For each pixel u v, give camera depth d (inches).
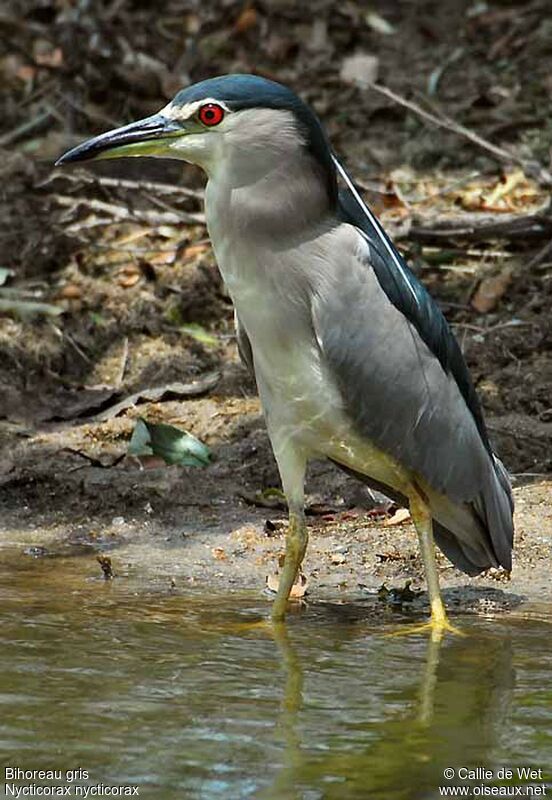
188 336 573.0
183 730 312.5
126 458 504.7
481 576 433.1
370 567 439.2
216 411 531.2
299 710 324.5
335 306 384.5
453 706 327.6
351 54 774.5
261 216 382.9
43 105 715.4
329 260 384.8
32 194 637.9
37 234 615.2
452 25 801.6
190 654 362.3
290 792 283.9
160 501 480.1
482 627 390.9
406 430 398.9
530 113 707.4
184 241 612.4
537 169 627.8
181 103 388.8
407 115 712.4
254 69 738.2
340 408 393.4
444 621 389.4
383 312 390.3
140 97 715.4
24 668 347.9
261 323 390.3
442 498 411.5
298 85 738.8
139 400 538.0
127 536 461.7
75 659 355.3
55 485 487.2
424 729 315.3
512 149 676.7
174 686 338.3
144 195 634.8
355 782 287.9
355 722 318.7
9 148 683.4
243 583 424.8
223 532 463.2
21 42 745.0
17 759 296.0
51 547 452.8
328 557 444.5
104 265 605.3
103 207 623.8
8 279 593.3
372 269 390.0
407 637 381.4
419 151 681.6
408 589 416.2
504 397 529.3
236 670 350.9
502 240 610.2
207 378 550.3
